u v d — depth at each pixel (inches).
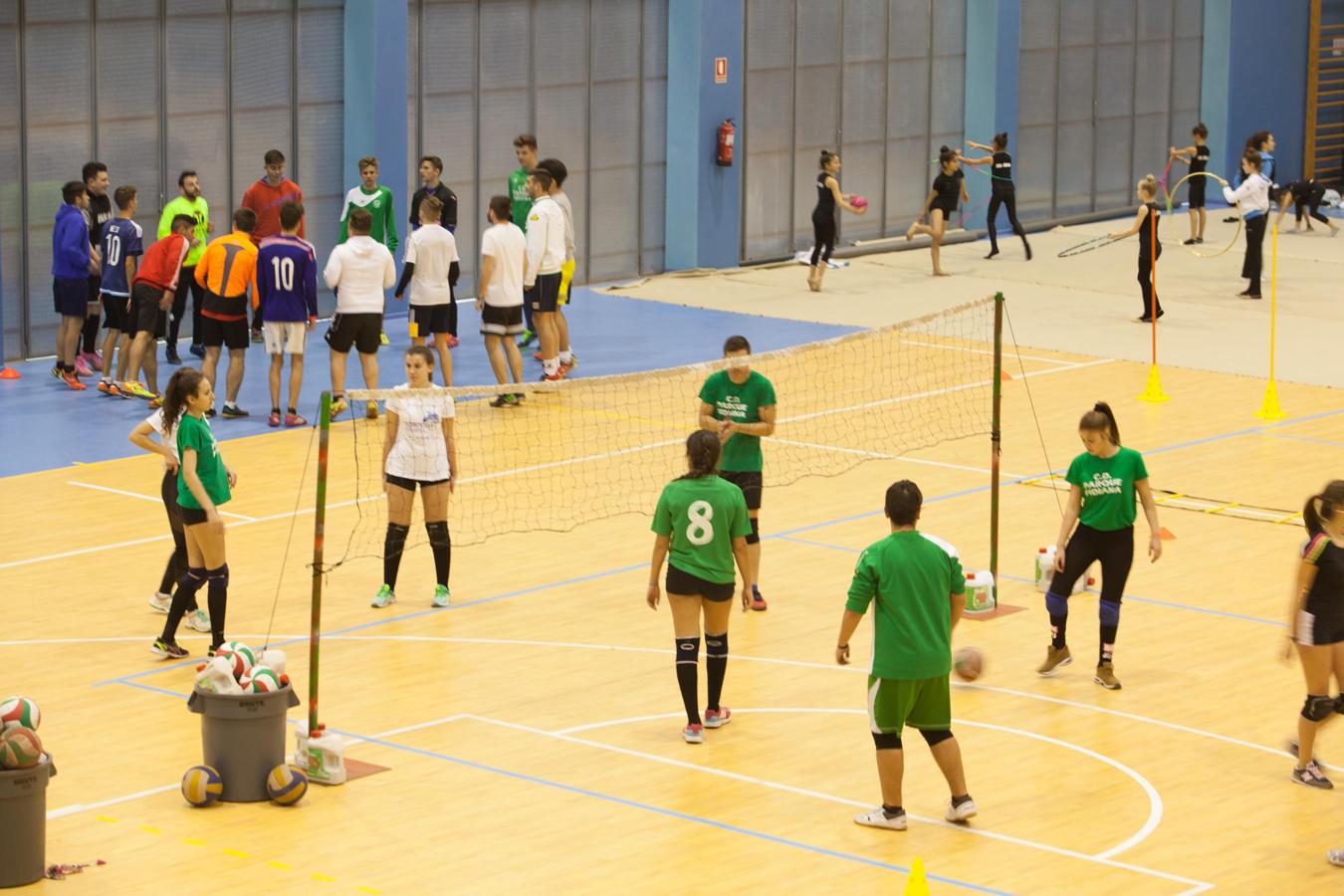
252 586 710.5
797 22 1502.2
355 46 1246.3
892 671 486.6
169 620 630.5
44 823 459.2
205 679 512.7
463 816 503.8
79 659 629.9
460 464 894.4
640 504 829.2
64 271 1042.1
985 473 894.4
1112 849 482.9
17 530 784.3
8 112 1098.1
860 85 1558.8
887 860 475.8
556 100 1380.4
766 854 479.5
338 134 1264.8
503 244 1001.5
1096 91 1745.8
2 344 1079.0
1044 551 717.9
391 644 648.4
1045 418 1005.8
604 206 1424.7
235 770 511.5
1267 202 1348.4
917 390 1070.4
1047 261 1514.5
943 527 800.9
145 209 1172.5
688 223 1451.8
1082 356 1165.7
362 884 459.8
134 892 453.7
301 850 480.4
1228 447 948.0
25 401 1019.3
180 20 1169.4
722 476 679.7
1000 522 807.1
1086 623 676.1
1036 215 1716.3
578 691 604.4
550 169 1063.0
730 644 652.1
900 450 935.0
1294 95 1882.4
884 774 492.4
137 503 829.2
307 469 887.7
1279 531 797.2
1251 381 1103.0
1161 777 534.0
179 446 616.1
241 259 967.6
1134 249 1578.5
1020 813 506.6
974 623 676.1
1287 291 1389.0
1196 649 647.1
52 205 1126.4
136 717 577.6
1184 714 584.7
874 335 710.5
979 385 1083.3
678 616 556.7
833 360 1152.8
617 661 633.6
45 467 885.8
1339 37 1916.8
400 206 1274.6
